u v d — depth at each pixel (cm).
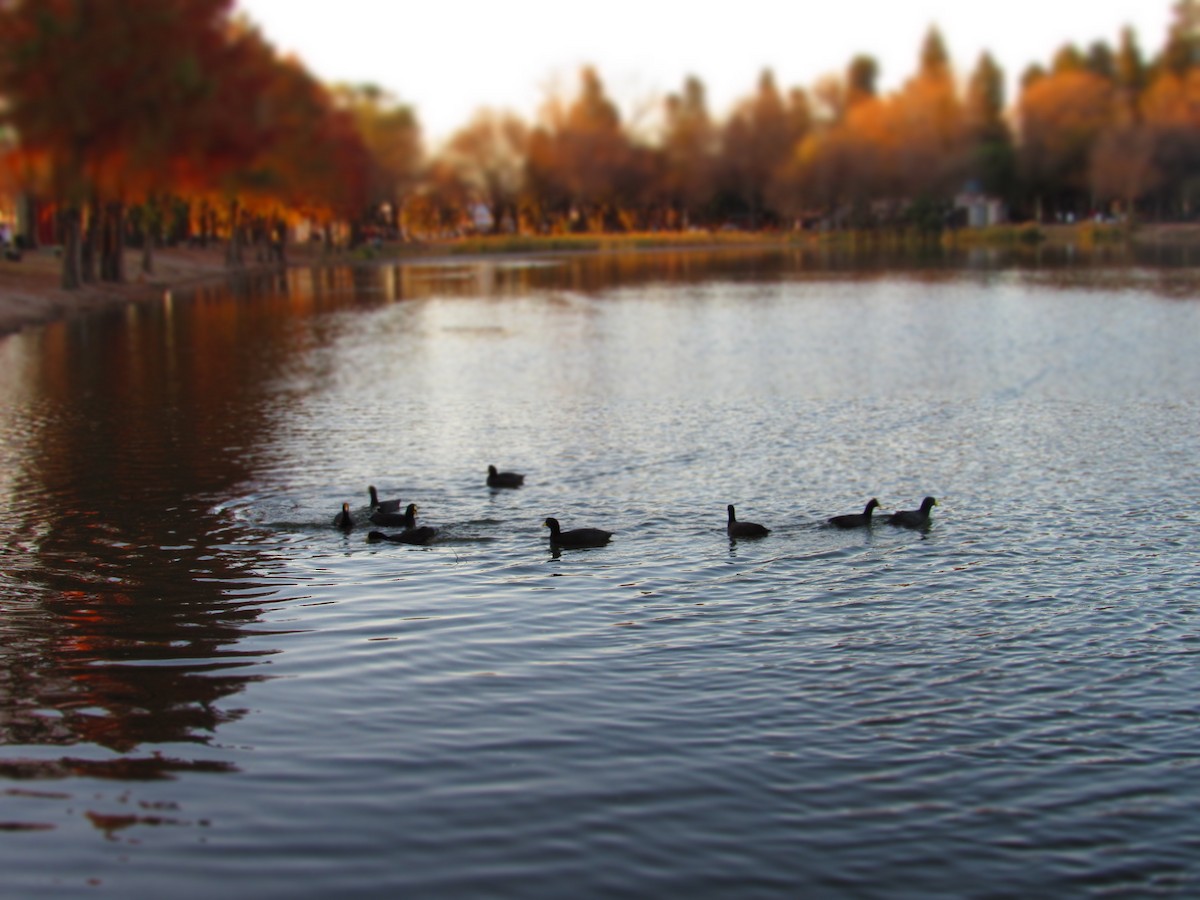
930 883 1212
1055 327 6078
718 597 2012
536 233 18762
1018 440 3266
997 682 1675
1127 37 18162
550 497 2672
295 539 2356
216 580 2103
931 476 2855
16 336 5928
